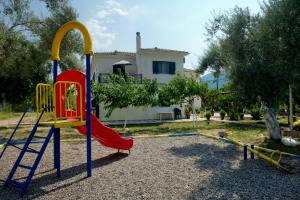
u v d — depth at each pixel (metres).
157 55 25.20
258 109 21.05
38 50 21.81
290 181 5.66
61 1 19.31
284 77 8.35
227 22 10.19
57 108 6.64
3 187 5.48
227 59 10.62
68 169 6.98
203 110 26.25
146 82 17.00
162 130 15.21
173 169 6.80
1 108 37.47
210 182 5.69
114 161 7.84
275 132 10.48
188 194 5.04
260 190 5.15
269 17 8.08
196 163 7.37
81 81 6.62
